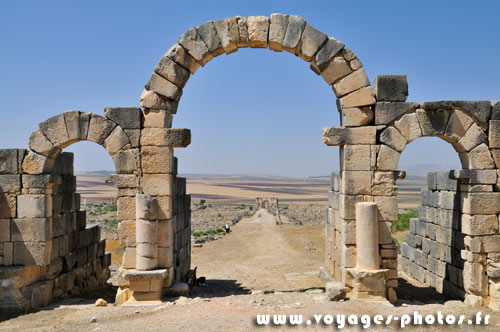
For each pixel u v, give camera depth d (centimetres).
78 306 1431
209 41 1466
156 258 1435
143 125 1468
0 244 1454
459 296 1543
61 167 1639
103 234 3925
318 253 2803
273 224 5272
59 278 1559
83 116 1465
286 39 1453
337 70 1444
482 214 1423
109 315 1277
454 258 1593
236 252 2941
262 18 1460
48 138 1470
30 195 1458
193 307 1277
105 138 1460
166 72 1462
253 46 1506
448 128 1430
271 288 1764
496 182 1425
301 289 1700
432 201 1802
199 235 3903
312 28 1452
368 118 1438
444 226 1678
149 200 1412
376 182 1420
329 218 1816
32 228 1454
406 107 1424
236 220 5716
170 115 1480
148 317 1221
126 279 1398
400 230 2955
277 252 2916
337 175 1616
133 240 1451
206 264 2483
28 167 1467
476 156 1434
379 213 1422
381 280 1382
